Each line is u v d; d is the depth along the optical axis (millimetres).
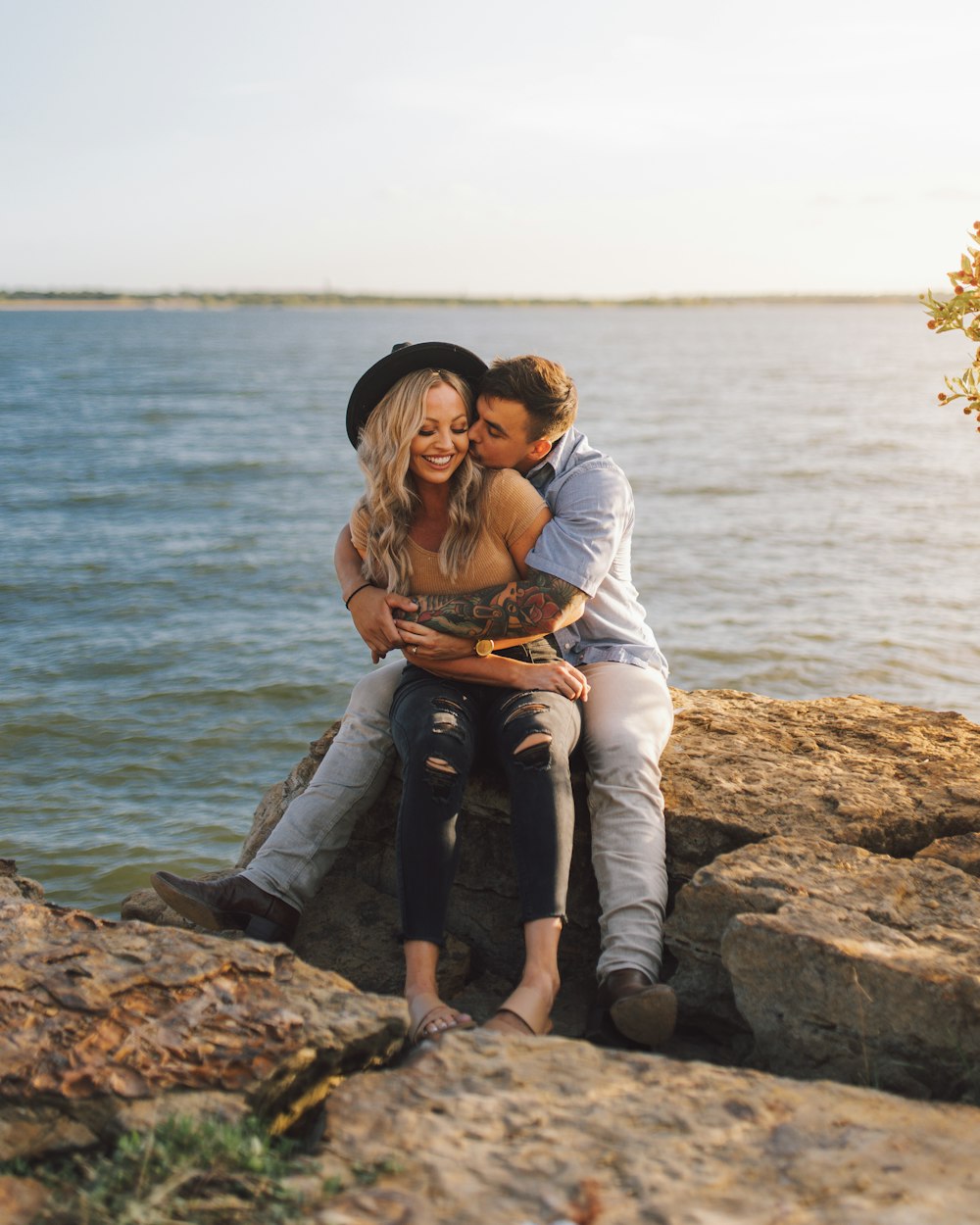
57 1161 2293
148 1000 2652
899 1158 2238
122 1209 2070
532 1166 2197
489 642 3600
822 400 63375
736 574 18859
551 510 3795
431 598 3689
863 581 18344
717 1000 3268
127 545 21734
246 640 14789
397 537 3717
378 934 3879
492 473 3705
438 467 3635
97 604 16938
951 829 3627
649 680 3857
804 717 4609
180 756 10625
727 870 3305
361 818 4145
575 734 3570
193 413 53656
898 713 4676
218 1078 2443
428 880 3271
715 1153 2248
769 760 4105
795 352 145250
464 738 3420
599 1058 2621
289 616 16188
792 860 3369
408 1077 2510
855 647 14641
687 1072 2564
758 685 13242
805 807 3719
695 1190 2121
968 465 34188
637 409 56344
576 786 3865
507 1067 2566
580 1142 2279
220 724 11531
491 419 3631
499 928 3918
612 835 3559
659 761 4055
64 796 9570
